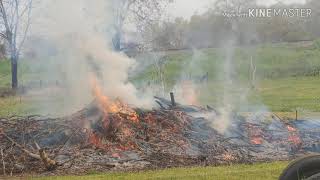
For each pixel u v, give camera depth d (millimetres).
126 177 15930
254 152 20844
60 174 17047
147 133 21609
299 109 37625
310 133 24453
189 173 16297
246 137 22859
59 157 19109
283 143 22297
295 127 25781
